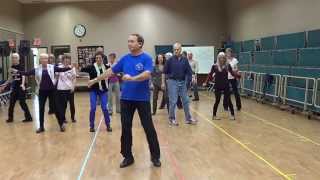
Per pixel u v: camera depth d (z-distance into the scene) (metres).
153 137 5.52
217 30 20.11
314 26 11.03
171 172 5.24
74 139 7.59
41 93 8.46
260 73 13.17
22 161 6.03
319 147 6.54
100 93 8.33
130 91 5.42
